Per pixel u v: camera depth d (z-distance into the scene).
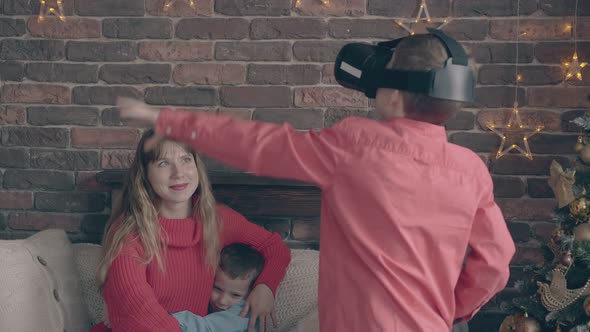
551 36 2.50
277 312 2.18
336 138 1.31
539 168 2.54
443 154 1.33
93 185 2.64
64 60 2.60
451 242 1.34
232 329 1.94
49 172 2.64
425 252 1.33
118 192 2.48
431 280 1.33
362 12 2.54
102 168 2.63
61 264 2.16
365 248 1.29
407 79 1.30
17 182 2.64
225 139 1.29
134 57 2.59
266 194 2.46
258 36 2.56
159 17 2.58
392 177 1.28
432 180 1.31
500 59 2.52
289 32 2.56
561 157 2.53
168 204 1.97
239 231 2.13
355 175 1.28
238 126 1.29
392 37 2.54
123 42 2.59
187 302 1.94
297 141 1.30
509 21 2.51
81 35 2.59
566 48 2.50
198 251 1.97
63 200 2.64
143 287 1.80
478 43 2.52
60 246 2.22
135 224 1.89
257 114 2.58
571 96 2.51
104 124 2.62
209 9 2.56
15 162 2.64
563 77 2.51
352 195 1.29
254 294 2.01
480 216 1.40
